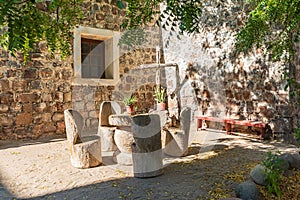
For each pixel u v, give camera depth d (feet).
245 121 16.39
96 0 18.89
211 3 18.90
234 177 9.47
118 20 20.11
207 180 9.27
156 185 8.91
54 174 9.98
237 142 15.23
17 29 4.11
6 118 15.53
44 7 10.35
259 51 16.08
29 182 9.20
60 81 17.48
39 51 16.57
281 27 13.67
